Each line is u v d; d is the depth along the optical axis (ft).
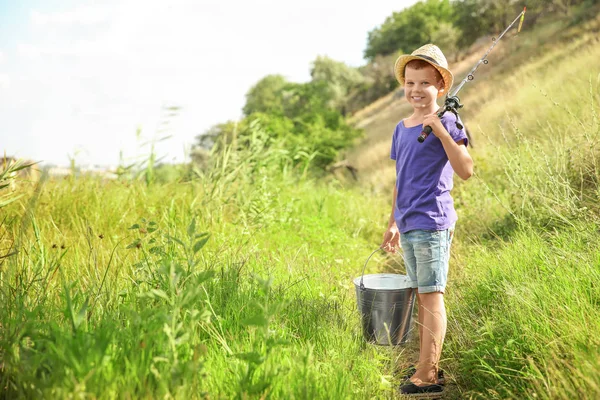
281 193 27.37
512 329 10.30
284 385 8.07
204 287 11.57
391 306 11.73
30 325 8.11
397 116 146.61
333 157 76.79
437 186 10.64
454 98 10.73
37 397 6.73
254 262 14.80
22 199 17.76
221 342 9.24
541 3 128.98
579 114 26.30
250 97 265.54
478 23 159.63
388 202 33.30
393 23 255.29
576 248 12.93
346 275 16.58
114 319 9.39
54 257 12.61
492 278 13.07
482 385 9.78
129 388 6.95
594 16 96.32
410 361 12.12
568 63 53.67
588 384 7.75
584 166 17.31
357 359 10.15
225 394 7.82
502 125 43.04
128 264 13.12
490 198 20.88
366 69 228.43
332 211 27.09
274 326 10.50
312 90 134.51
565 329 9.35
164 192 21.91
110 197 19.97
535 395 8.13
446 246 10.68
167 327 7.63
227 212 21.94
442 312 10.63
